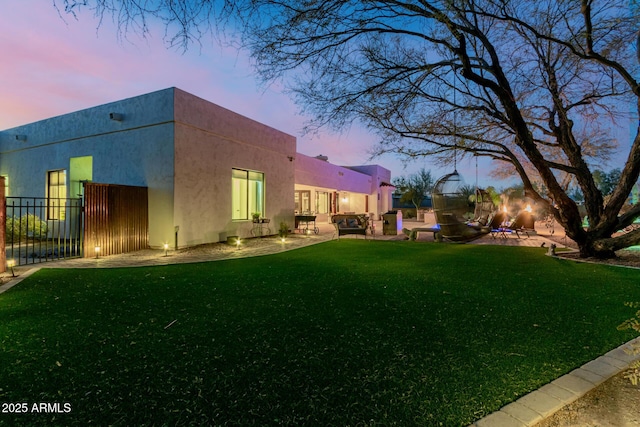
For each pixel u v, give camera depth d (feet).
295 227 51.01
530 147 22.30
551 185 24.53
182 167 30.91
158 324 11.42
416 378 7.73
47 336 10.33
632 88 18.40
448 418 6.26
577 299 14.37
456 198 37.70
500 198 77.87
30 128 40.09
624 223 24.54
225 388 7.33
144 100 31.35
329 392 7.16
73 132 36.22
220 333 10.59
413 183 121.39
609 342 9.76
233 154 37.91
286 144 48.44
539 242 37.93
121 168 32.94
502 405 6.66
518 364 8.40
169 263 24.04
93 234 26.73
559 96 25.66
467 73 15.43
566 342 9.77
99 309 13.14
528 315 12.27
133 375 7.89
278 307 13.35
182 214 31.07
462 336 10.27
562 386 7.36
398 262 24.36
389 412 6.46
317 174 65.67
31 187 40.29
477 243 37.11
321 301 14.20
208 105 34.01
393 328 10.98
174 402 6.82
